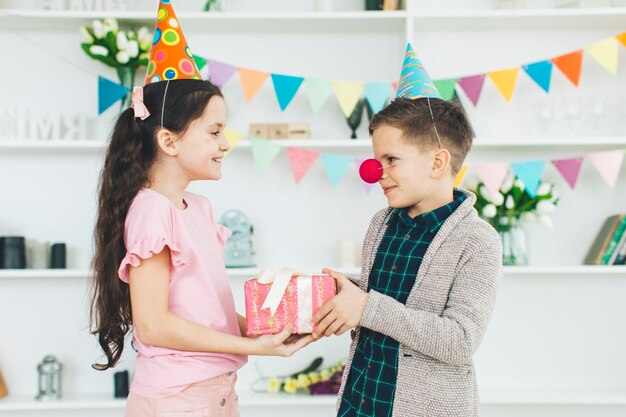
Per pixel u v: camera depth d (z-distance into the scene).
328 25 2.34
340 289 1.28
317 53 2.44
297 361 2.43
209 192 2.44
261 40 2.44
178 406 1.25
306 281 1.25
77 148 2.29
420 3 2.44
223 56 2.44
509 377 2.42
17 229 2.41
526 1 2.46
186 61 1.42
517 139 2.21
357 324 1.21
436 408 1.21
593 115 2.32
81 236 2.42
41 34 2.42
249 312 1.25
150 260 1.24
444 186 1.31
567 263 2.42
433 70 2.44
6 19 2.27
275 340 1.23
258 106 2.44
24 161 2.42
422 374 1.21
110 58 2.24
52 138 2.30
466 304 1.19
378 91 2.21
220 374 1.30
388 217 1.40
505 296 2.44
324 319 1.22
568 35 2.43
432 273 1.24
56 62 2.42
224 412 1.31
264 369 2.43
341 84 2.21
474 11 2.24
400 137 1.27
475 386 1.28
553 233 2.43
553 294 2.43
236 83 2.44
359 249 2.42
